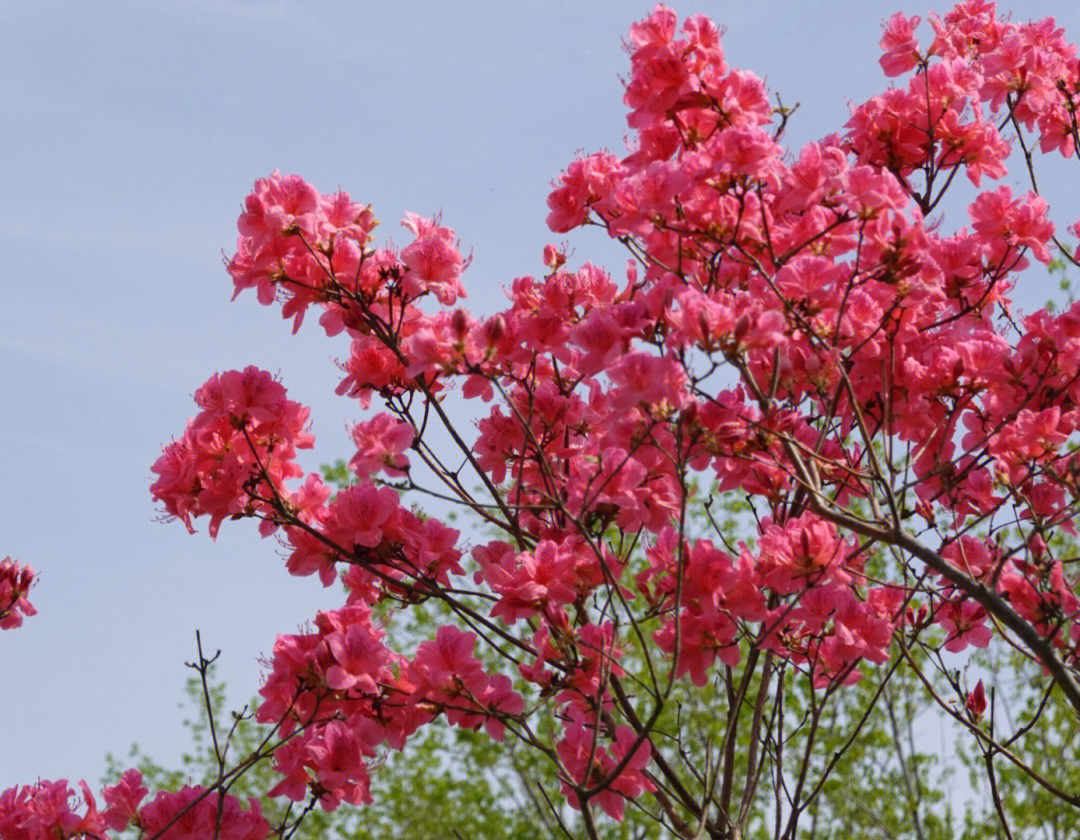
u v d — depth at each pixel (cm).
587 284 511
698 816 457
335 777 467
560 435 510
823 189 442
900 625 485
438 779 1426
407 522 492
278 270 476
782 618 425
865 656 450
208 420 483
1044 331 488
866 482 486
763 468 479
